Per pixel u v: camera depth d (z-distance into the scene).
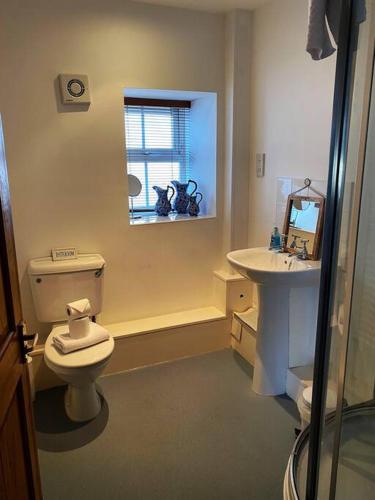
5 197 1.06
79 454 1.89
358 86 0.97
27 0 2.15
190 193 3.29
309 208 2.22
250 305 2.95
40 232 2.42
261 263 2.38
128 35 2.41
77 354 2.00
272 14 2.41
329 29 1.37
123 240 2.66
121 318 2.78
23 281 2.41
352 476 1.12
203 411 2.20
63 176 2.41
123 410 2.22
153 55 2.50
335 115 1.05
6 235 1.04
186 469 1.79
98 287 2.42
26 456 1.14
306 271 1.98
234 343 2.90
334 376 1.11
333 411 1.11
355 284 1.04
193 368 2.66
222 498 1.64
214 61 2.69
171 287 2.90
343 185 1.03
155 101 3.03
